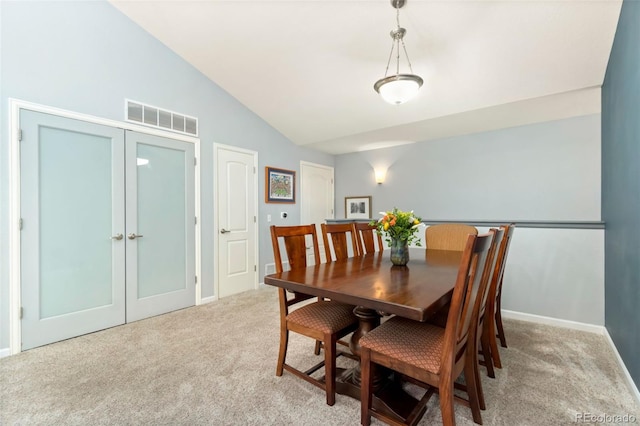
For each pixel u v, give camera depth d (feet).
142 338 8.27
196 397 5.54
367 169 17.70
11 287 7.39
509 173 13.12
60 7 8.20
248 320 9.66
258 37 9.57
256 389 5.78
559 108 10.72
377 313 5.92
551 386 5.84
